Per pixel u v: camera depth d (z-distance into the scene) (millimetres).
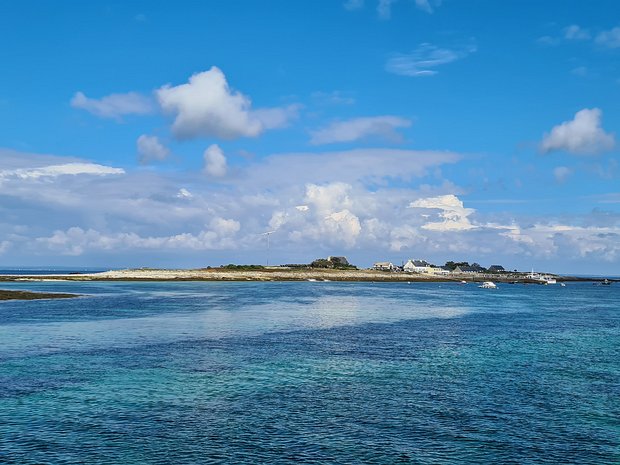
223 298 126375
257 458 22859
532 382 37156
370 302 120500
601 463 22891
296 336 59688
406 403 31359
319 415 28875
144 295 134125
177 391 33719
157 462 22312
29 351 47656
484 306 114500
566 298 157750
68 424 27000
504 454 23688
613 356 48219
